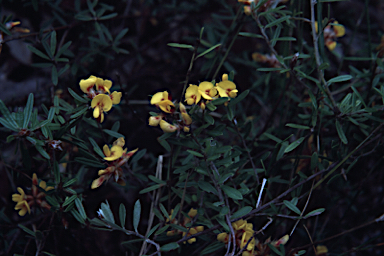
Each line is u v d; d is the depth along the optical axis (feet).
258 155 2.46
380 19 3.88
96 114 2.01
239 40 3.00
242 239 2.05
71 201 2.05
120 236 2.58
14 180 2.42
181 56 3.32
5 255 2.34
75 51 2.82
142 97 3.22
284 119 2.45
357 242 2.54
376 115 2.22
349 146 2.34
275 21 2.15
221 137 2.57
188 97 2.00
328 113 2.22
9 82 3.06
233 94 2.02
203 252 2.10
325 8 3.28
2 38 2.30
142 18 3.43
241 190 2.07
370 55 2.35
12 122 2.00
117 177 2.09
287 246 2.47
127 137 2.91
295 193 2.15
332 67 2.96
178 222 2.16
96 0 2.52
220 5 3.32
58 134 2.05
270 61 2.47
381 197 2.52
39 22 3.07
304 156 2.17
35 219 2.34
